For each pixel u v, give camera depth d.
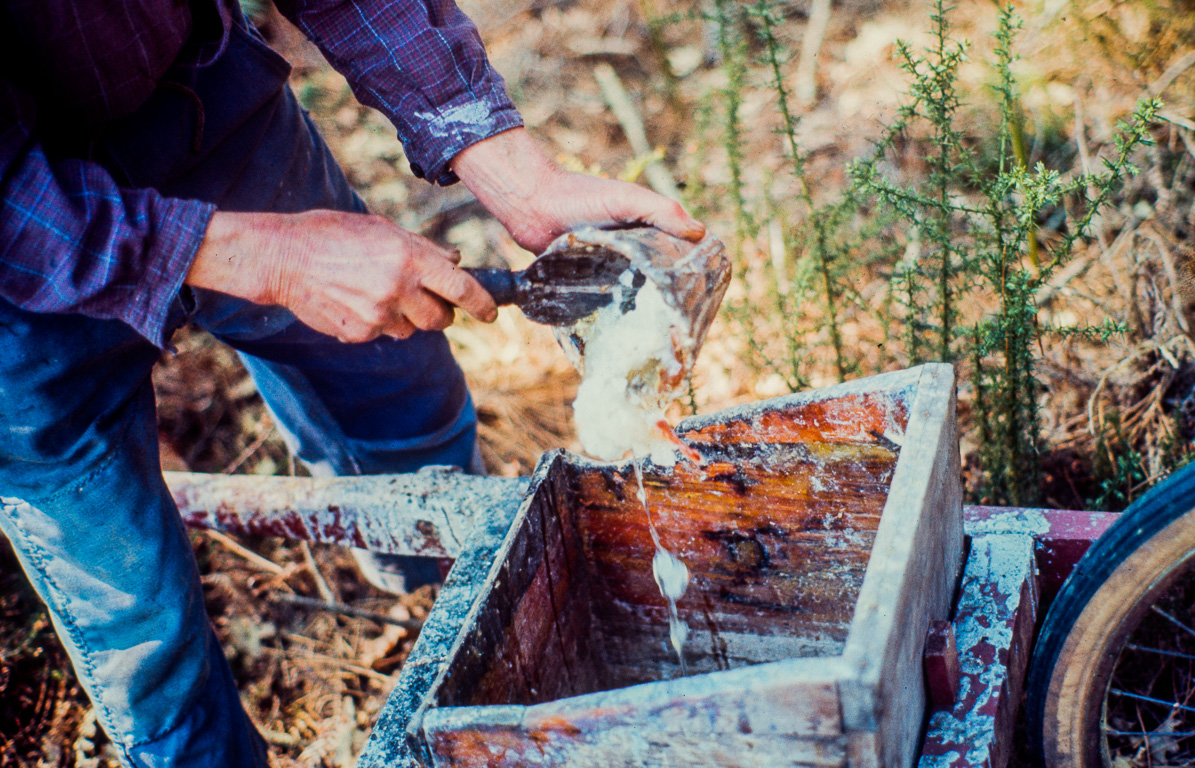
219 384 3.08
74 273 1.24
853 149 3.06
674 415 2.65
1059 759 1.42
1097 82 2.69
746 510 1.55
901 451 1.25
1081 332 1.82
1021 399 1.96
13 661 2.30
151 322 1.32
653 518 1.60
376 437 2.13
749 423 1.46
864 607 1.05
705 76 3.57
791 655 1.70
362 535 1.94
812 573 1.59
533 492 1.49
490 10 4.16
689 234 1.36
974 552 1.52
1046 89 2.63
